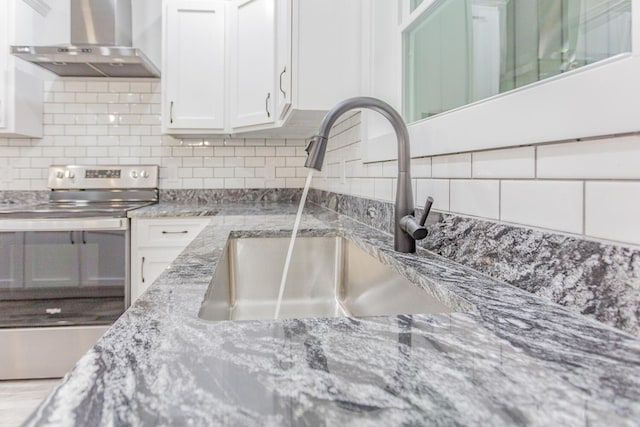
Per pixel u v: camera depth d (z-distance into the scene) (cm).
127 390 32
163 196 287
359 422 28
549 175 57
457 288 62
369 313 103
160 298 58
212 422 28
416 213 102
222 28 255
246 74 241
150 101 283
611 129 46
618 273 46
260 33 229
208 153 290
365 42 150
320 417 28
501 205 68
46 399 30
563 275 53
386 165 128
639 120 43
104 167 275
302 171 299
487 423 28
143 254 223
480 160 74
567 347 41
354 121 170
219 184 292
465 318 49
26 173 274
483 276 70
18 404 184
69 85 277
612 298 46
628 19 47
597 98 48
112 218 214
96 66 250
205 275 73
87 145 279
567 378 34
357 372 35
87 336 211
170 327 46
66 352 209
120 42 255
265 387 32
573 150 53
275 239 133
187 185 289
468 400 31
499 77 77
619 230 46
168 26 253
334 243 137
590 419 28
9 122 243
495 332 45
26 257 207
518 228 63
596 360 38
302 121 190
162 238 224
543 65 64
